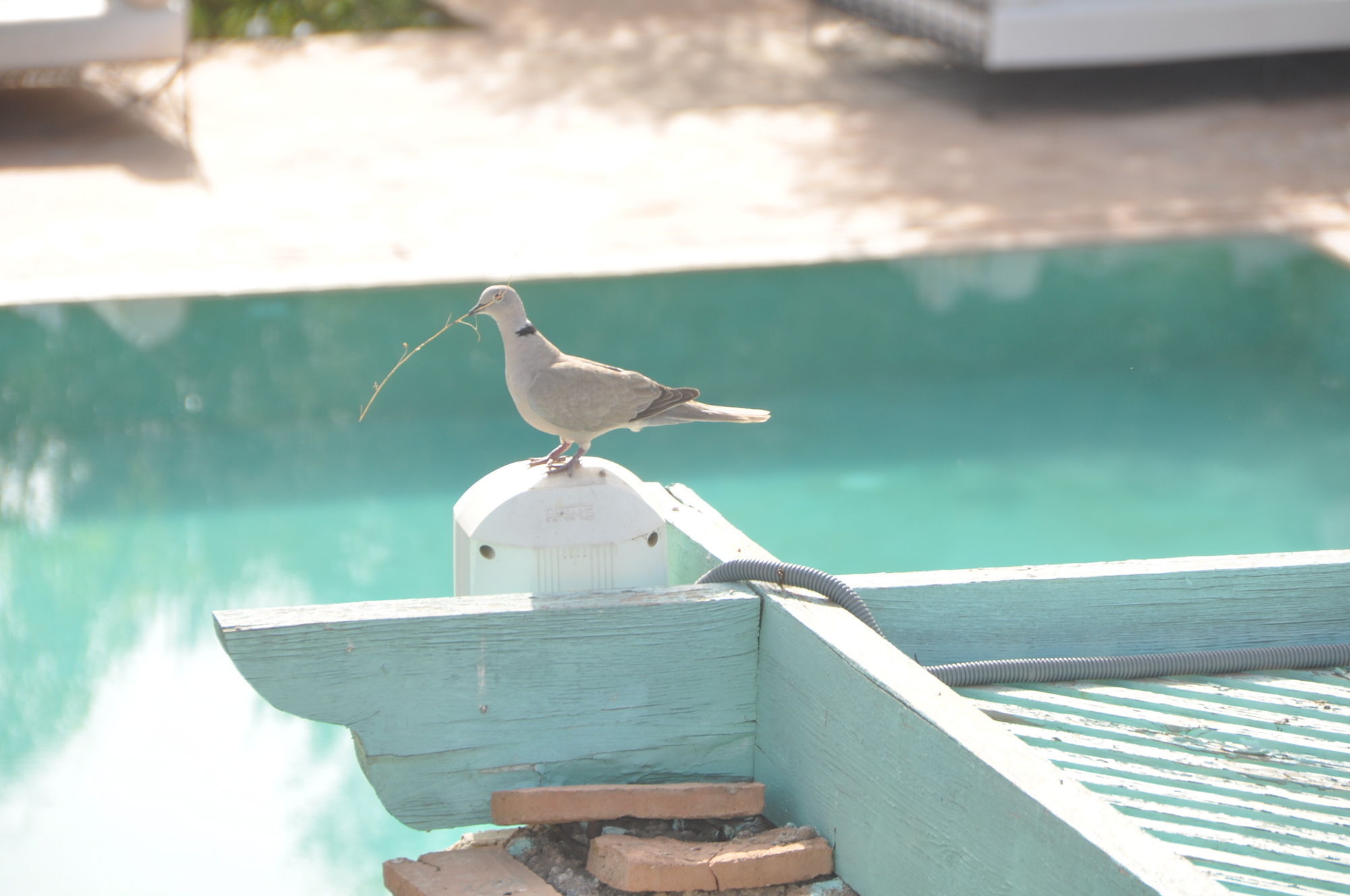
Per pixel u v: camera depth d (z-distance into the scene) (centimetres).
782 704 327
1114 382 909
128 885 474
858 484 788
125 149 1265
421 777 319
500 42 1714
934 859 279
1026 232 1077
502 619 313
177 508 748
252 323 930
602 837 322
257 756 560
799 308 985
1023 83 1509
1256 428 852
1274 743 316
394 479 784
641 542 353
